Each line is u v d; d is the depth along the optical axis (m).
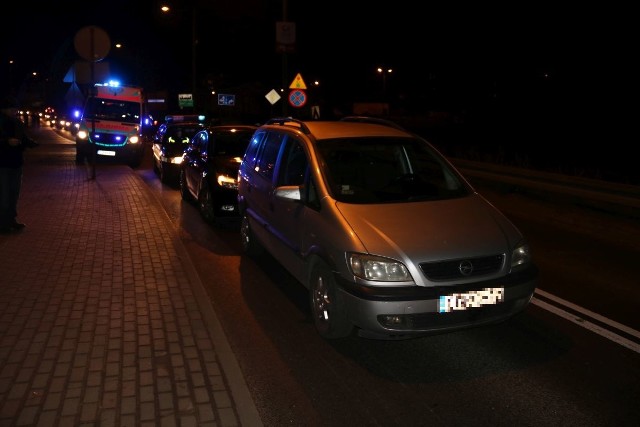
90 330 5.24
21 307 5.78
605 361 4.96
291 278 7.23
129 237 8.73
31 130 46.22
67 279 6.68
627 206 11.03
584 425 4.00
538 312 6.10
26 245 8.10
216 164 10.35
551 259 8.26
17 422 3.75
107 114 20.39
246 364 4.86
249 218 7.91
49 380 4.31
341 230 5.12
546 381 4.61
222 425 3.78
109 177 15.66
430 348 5.21
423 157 6.53
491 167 15.30
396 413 4.13
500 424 4.00
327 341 5.34
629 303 6.40
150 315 5.62
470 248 4.95
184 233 9.66
